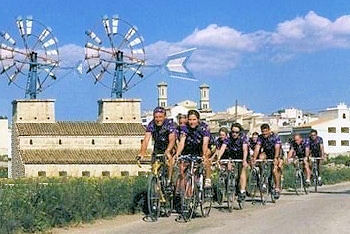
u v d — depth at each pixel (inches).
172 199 545.0
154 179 527.8
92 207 544.1
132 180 635.5
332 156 4092.0
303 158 880.9
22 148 2618.1
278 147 722.2
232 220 532.1
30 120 2760.8
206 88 5339.6
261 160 708.0
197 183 547.5
